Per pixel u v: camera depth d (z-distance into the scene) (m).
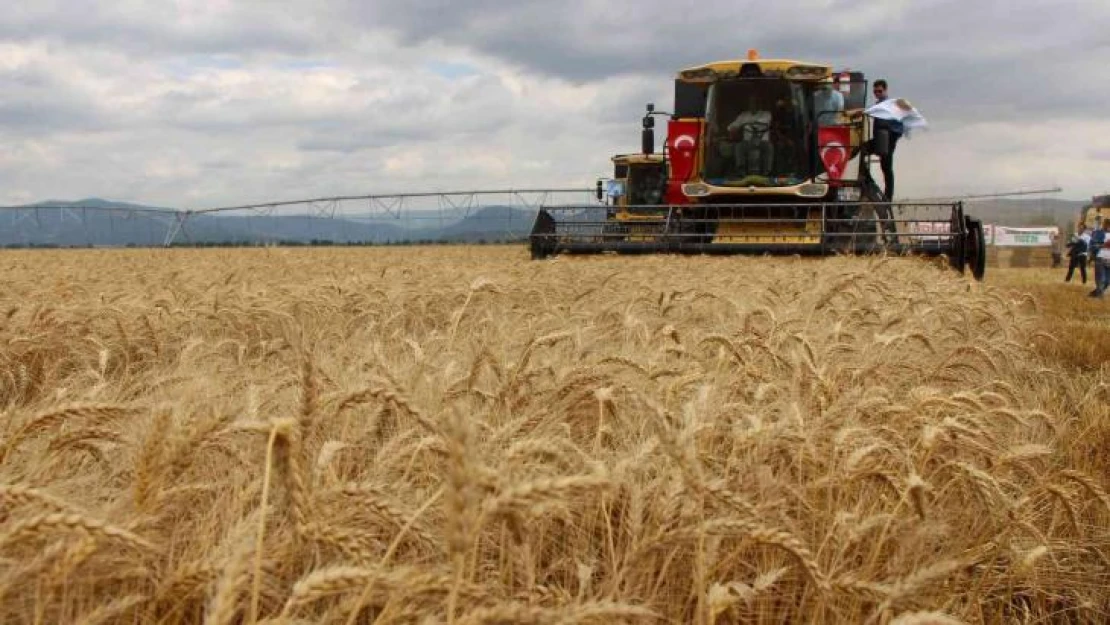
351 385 3.94
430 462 3.42
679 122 17.78
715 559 2.92
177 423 2.88
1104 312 18.02
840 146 17.28
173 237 114.62
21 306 8.61
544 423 3.72
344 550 2.30
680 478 3.06
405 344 5.86
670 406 4.16
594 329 6.52
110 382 4.60
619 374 4.57
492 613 2.02
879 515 3.24
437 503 2.91
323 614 2.50
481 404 4.10
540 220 17.11
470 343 5.96
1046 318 15.48
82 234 145.25
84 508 2.59
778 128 17.38
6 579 2.12
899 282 10.59
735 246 16.06
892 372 5.67
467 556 2.67
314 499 2.51
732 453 3.53
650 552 2.92
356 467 3.54
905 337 6.00
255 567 2.07
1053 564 4.00
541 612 2.05
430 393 4.08
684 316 7.99
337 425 3.64
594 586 3.15
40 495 2.25
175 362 5.83
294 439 2.26
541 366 4.52
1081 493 4.46
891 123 17.52
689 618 3.08
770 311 6.67
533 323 6.80
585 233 17.19
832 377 4.91
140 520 2.45
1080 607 3.93
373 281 12.09
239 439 3.26
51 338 6.27
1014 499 4.24
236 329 7.88
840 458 3.71
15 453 3.01
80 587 2.34
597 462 2.99
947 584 3.53
